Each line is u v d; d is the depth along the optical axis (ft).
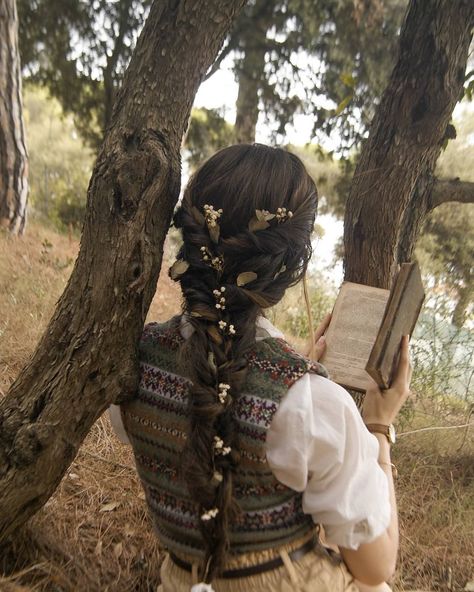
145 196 3.57
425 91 6.53
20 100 21.07
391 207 6.91
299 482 3.09
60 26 25.38
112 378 3.56
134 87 3.71
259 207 3.15
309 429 2.95
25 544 4.45
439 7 6.30
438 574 6.61
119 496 6.44
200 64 3.84
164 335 3.53
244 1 3.90
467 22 6.33
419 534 7.13
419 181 8.13
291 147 26.58
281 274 3.29
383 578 3.43
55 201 37.68
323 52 23.73
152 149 3.59
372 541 3.22
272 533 3.30
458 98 6.77
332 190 23.44
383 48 22.79
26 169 21.56
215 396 3.00
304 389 3.01
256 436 3.01
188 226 3.28
